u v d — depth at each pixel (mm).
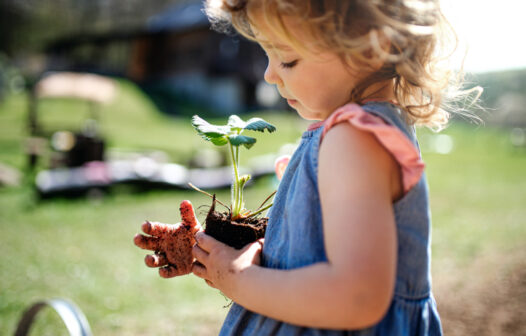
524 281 3836
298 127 22453
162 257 1008
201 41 30188
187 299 4316
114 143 15867
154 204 8961
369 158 725
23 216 7672
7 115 19578
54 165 11039
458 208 9305
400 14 792
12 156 12570
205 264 895
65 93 12531
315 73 821
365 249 664
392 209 746
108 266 5355
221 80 29844
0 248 5895
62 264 5363
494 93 36750
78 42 38844
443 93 964
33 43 44906
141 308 4039
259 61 30438
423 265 838
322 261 754
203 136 994
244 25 877
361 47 749
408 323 813
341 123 768
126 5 53281
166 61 32062
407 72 805
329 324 683
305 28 751
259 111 29703
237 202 1027
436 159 18406
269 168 11727
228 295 833
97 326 3602
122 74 33750
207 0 938
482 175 14555
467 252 5637
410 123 900
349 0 748
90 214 8000
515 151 23078
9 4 42562
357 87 830
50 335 3227
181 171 10859
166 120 23141
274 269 783
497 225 7539
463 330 3088
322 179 756
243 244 931
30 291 4418
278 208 897
